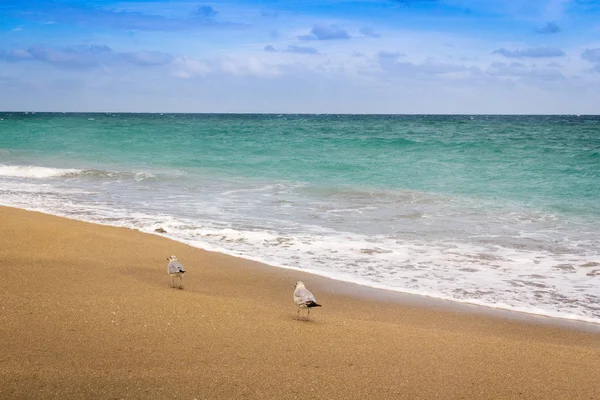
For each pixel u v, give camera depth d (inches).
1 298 358.6
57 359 268.4
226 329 335.9
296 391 255.1
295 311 402.9
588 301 457.1
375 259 576.1
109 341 297.3
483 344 349.1
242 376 266.7
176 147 1742.1
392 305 443.2
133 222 716.7
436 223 751.1
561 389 281.9
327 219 770.2
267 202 902.4
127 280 444.1
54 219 692.7
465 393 269.1
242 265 543.2
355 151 1572.3
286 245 624.4
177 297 398.6
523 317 421.7
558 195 961.5
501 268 547.8
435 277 518.6
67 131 2370.8
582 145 1619.1
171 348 295.6
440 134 2294.5
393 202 914.1
